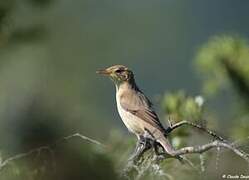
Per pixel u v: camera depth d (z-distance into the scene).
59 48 40.03
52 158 7.90
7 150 8.66
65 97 10.05
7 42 17.61
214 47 13.34
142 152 10.70
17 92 21.23
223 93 13.35
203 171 10.22
